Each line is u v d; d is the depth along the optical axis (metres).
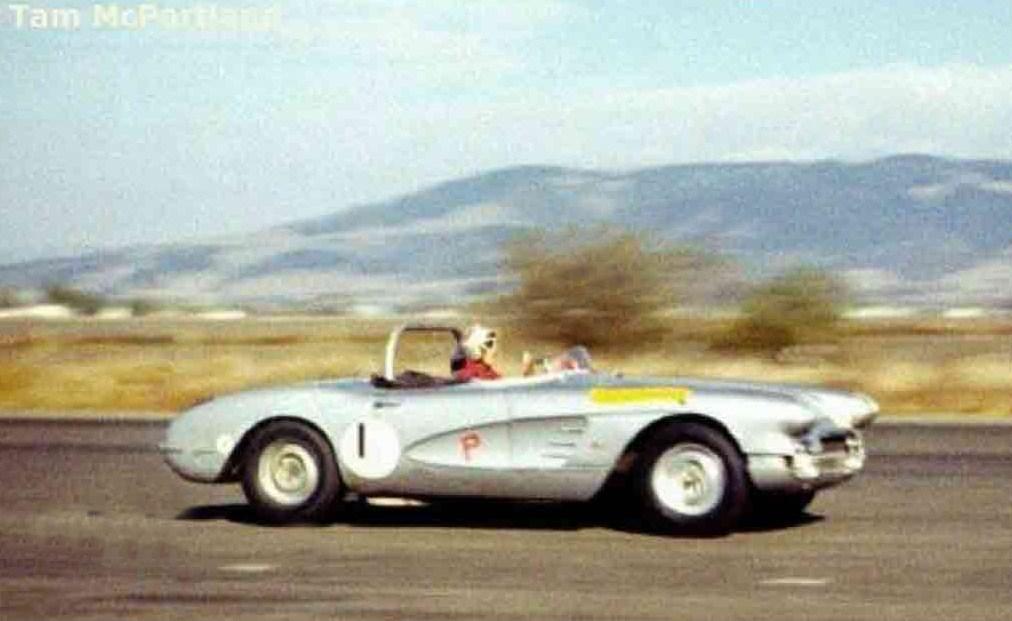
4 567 14.88
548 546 15.83
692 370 42.22
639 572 14.46
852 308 46.78
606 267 46.19
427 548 15.77
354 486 16.94
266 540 16.28
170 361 49.34
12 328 102.19
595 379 16.86
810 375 40.16
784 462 16.02
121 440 27.06
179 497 19.75
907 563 14.87
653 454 16.28
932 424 29.78
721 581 14.02
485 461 16.52
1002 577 14.18
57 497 19.78
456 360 17.48
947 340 70.75
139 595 13.57
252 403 17.12
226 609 13.00
